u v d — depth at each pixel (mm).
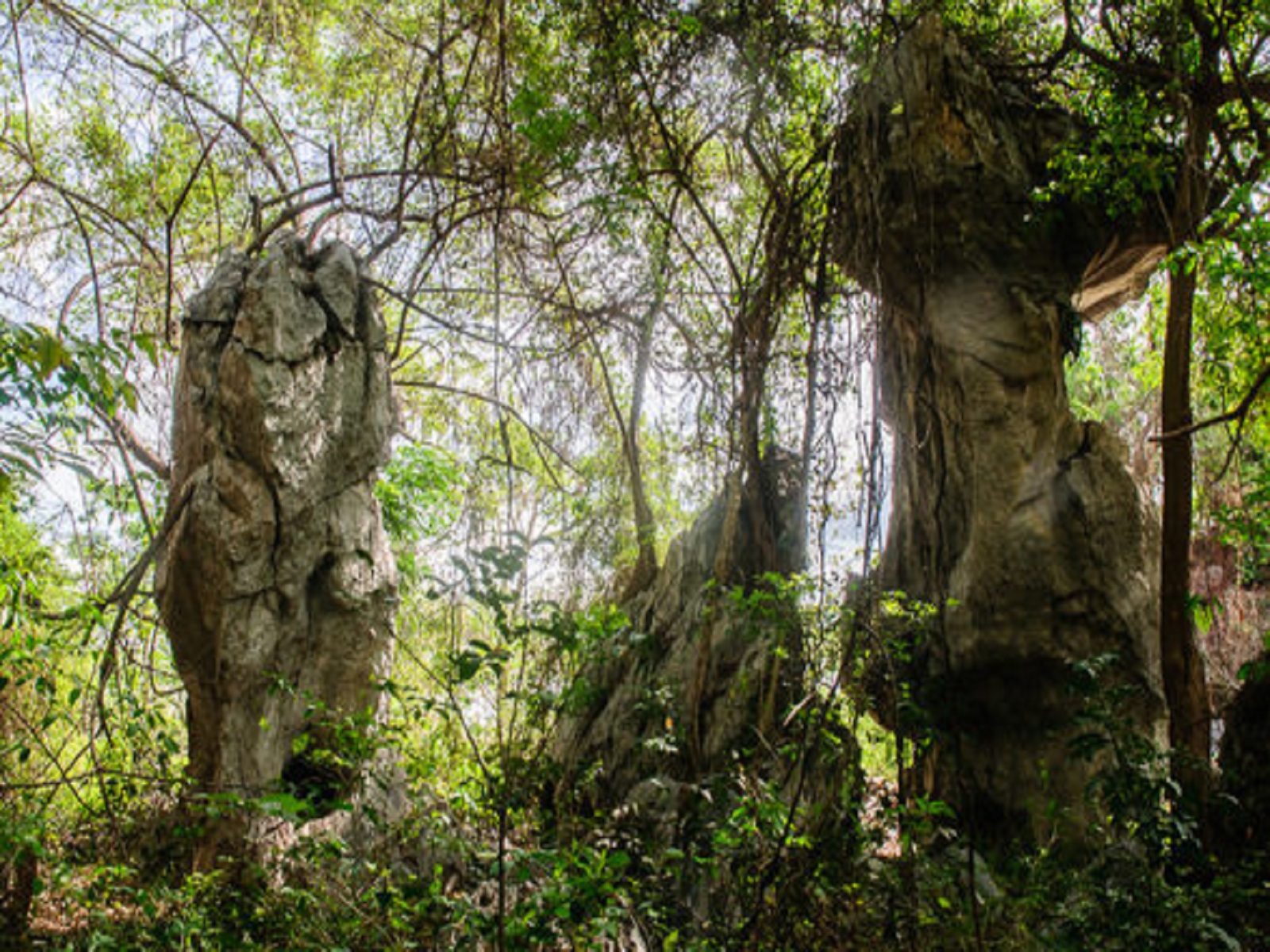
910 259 10133
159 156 12453
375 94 12023
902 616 9836
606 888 4676
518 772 6254
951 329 10211
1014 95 10812
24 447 4879
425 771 7312
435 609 12031
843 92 8961
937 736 7867
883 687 9766
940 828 6434
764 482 11070
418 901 5418
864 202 9180
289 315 8055
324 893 6023
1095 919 5457
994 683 10016
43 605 8703
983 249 10234
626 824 7141
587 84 9555
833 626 8211
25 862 5879
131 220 12805
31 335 4363
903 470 11172
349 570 8633
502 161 8969
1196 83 9500
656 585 11477
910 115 9984
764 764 7980
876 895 6012
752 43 8828
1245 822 7602
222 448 7992
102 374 4469
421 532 12953
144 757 7719
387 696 9055
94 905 6059
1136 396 16562
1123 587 9859
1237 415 8875
